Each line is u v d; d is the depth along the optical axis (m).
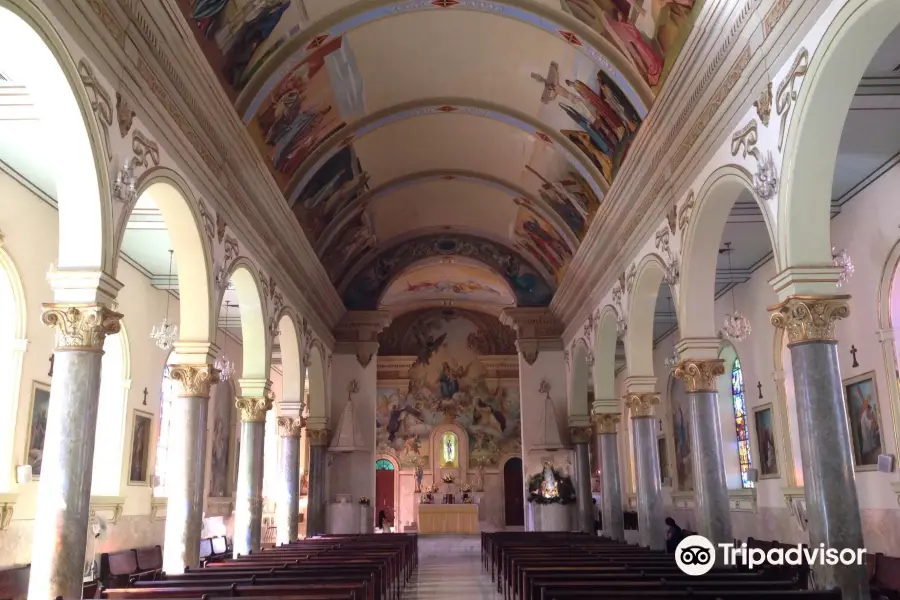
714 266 11.59
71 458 7.93
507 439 38.06
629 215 15.24
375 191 21.73
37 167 12.81
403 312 39.41
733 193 10.42
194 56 10.25
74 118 7.74
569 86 15.00
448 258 26.84
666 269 12.83
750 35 9.12
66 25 7.41
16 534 12.73
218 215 12.37
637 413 15.48
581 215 19.55
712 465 11.43
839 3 7.23
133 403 17.56
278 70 13.16
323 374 23.78
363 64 15.16
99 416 16.94
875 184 13.08
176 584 8.95
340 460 24.62
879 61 9.95
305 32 13.02
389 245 26.48
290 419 19.39
